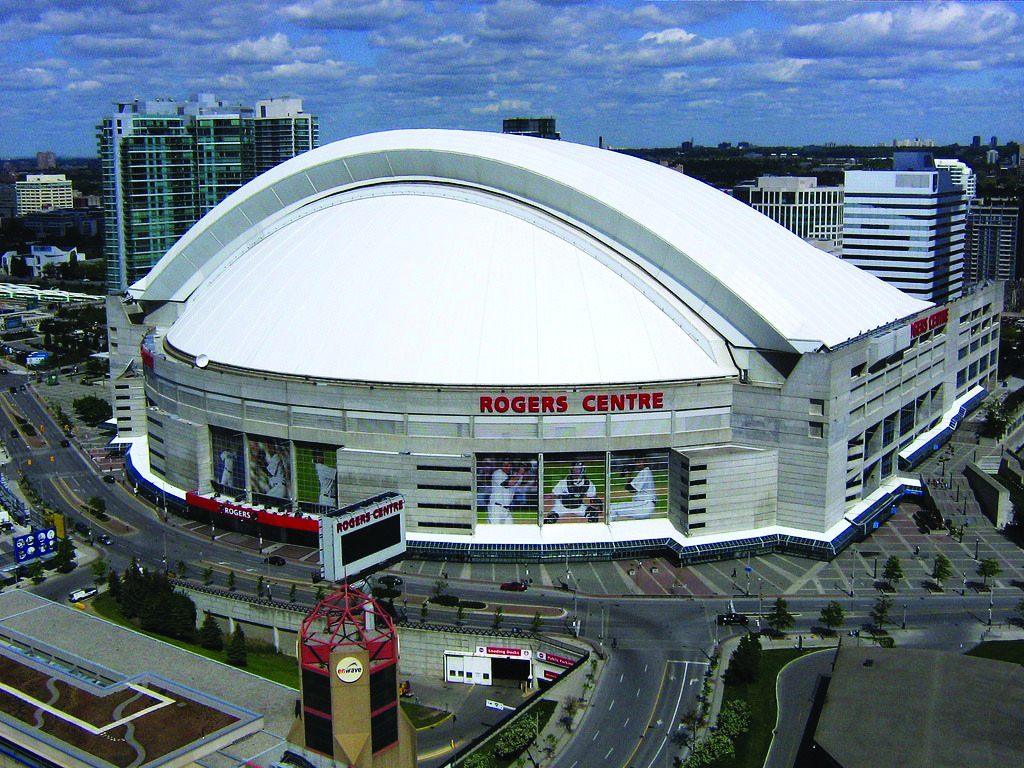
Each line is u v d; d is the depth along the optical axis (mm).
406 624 134500
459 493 160125
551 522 164250
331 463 168500
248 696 116250
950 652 126000
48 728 107125
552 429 160875
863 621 138125
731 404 165750
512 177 188625
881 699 109312
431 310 172000
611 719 115188
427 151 197125
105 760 101188
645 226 174500
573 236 182000
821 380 157875
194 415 181875
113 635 131000
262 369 174625
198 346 188375
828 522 162875
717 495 160750
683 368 166625
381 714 101875
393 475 161250
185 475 184875
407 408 162250
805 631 135250
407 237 186625
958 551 162875
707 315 171500
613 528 164000
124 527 179250
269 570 158000
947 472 196375
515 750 108500
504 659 131875
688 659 128000
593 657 127938
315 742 102688
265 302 187125
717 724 113375
